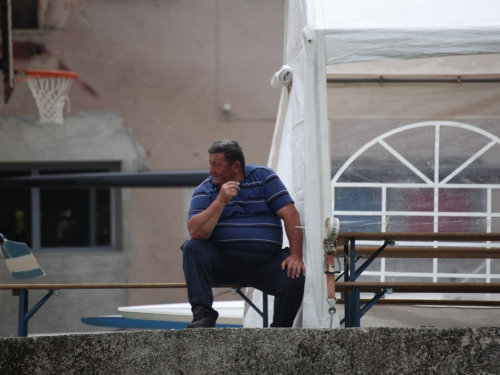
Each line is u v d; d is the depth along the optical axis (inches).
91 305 1843.0
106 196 1883.6
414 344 682.2
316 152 752.3
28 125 1854.1
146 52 1888.5
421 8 771.4
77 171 1888.5
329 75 983.0
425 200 985.5
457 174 987.9
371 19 760.3
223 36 1897.1
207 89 1891.0
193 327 724.0
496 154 987.9
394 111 991.0
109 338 687.1
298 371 679.1
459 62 972.6
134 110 1881.2
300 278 747.4
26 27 1870.1
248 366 679.7
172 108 1886.1
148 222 1871.3
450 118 992.2
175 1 1897.1
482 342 682.2
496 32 741.9
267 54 1900.8
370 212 982.4
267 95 1897.1
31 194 1860.2
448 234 725.9
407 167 988.6
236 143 781.9
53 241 1866.4
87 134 1867.6
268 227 770.2
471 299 964.0
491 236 722.2
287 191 781.3
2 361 685.9
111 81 1879.9
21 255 805.9
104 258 1851.6
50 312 1830.7
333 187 984.9
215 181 778.2
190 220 756.6
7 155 1847.9
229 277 775.7
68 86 1739.7
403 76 983.6
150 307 1293.1
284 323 759.1
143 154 1877.5
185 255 755.4
